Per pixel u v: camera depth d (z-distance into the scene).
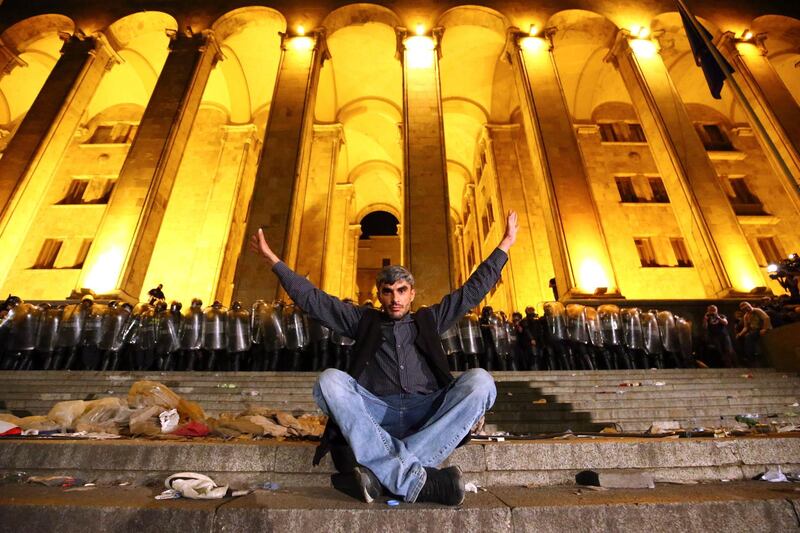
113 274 12.33
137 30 18.03
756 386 7.21
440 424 2.34
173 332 8.17
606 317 8.97
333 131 21.08
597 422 6.07
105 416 4.04
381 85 21.41
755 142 21.05
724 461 3.06
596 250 12.70
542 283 18.52
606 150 20.97
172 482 2.47
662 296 17.66
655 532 2.10
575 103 22.03
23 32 17.78
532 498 2.34
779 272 10.45
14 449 3.02
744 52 16.67
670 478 2.98
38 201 14.02
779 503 2.20
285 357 8.73
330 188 19.89
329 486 2.80
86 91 16.12
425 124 14.74
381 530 2.02
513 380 7.42
